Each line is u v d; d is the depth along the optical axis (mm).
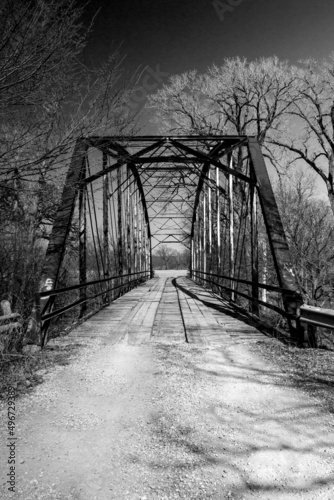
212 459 2572
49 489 2250
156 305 11227
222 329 7219
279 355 5270
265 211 8109
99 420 3242
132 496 2182
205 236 19016
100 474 2412
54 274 7094
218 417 3270
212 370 4668
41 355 5410
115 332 7090
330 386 3928
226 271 16328
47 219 9992
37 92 4516
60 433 2998
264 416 3262
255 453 2639
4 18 3736
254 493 2197
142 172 17531
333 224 14961
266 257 15953
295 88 21922
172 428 3064
